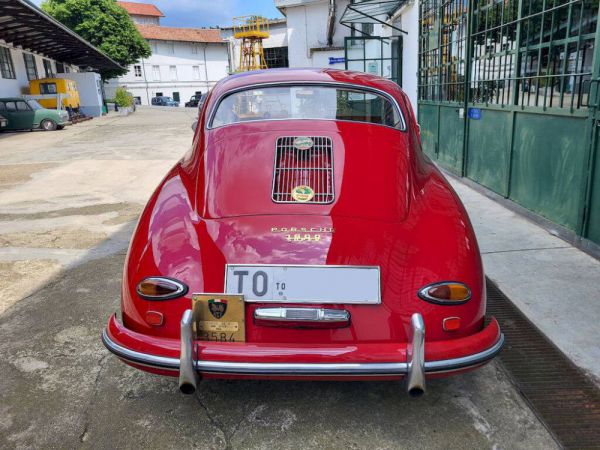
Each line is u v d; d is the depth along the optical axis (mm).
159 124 20766
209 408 2205
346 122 2678
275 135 2541
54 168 8969
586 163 3672
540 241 4012
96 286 3508
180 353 1804
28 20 18641
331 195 2209
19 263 3982
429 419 2109
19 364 2549
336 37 24531
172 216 2150
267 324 1847
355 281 1877
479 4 5793
